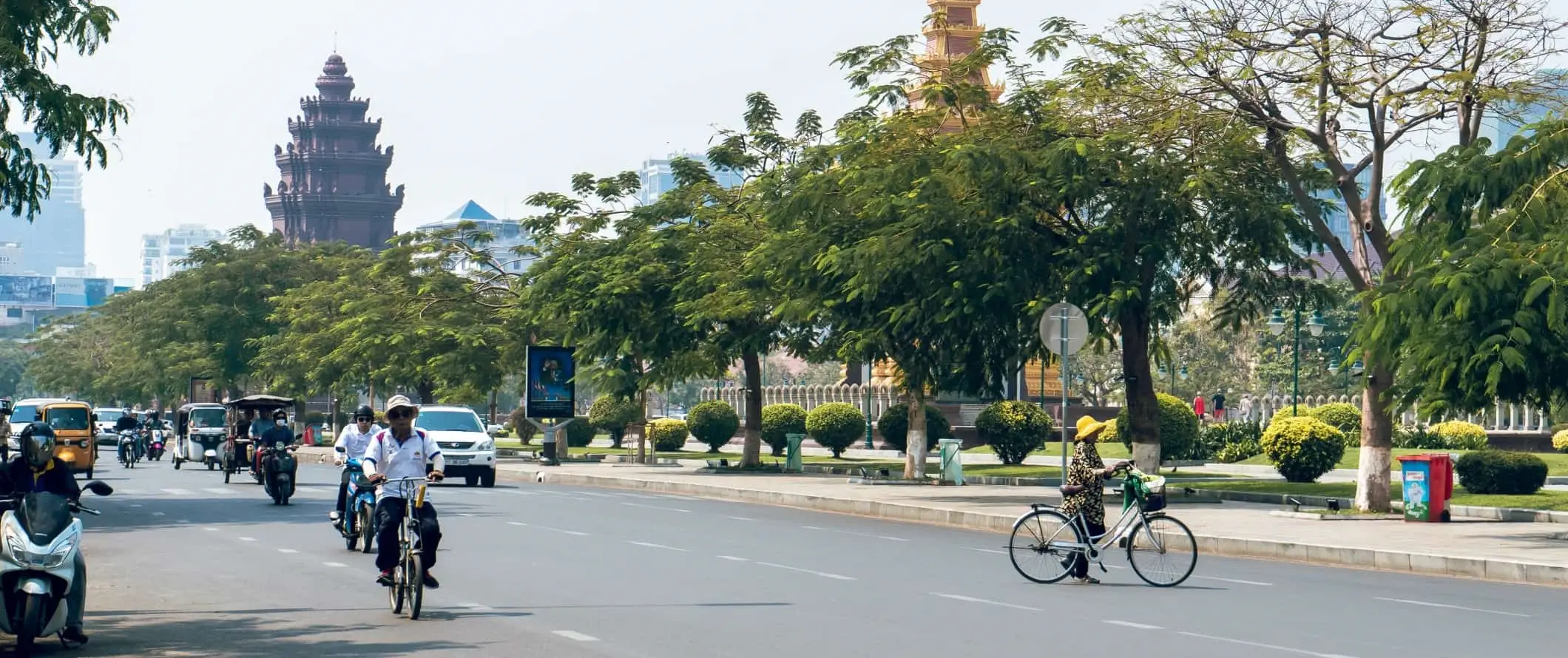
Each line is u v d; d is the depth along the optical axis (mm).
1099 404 83938
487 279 71875
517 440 91562
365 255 93125
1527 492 34688
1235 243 35219
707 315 46031
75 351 147625
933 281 32719
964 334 33969
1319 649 14641
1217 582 20688
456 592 18984
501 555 23688
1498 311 23047
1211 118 30828
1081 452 20422
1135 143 32438
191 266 100188
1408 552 23016
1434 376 23906
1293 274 37781
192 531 28031
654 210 52719
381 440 16922
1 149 27641
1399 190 25297
